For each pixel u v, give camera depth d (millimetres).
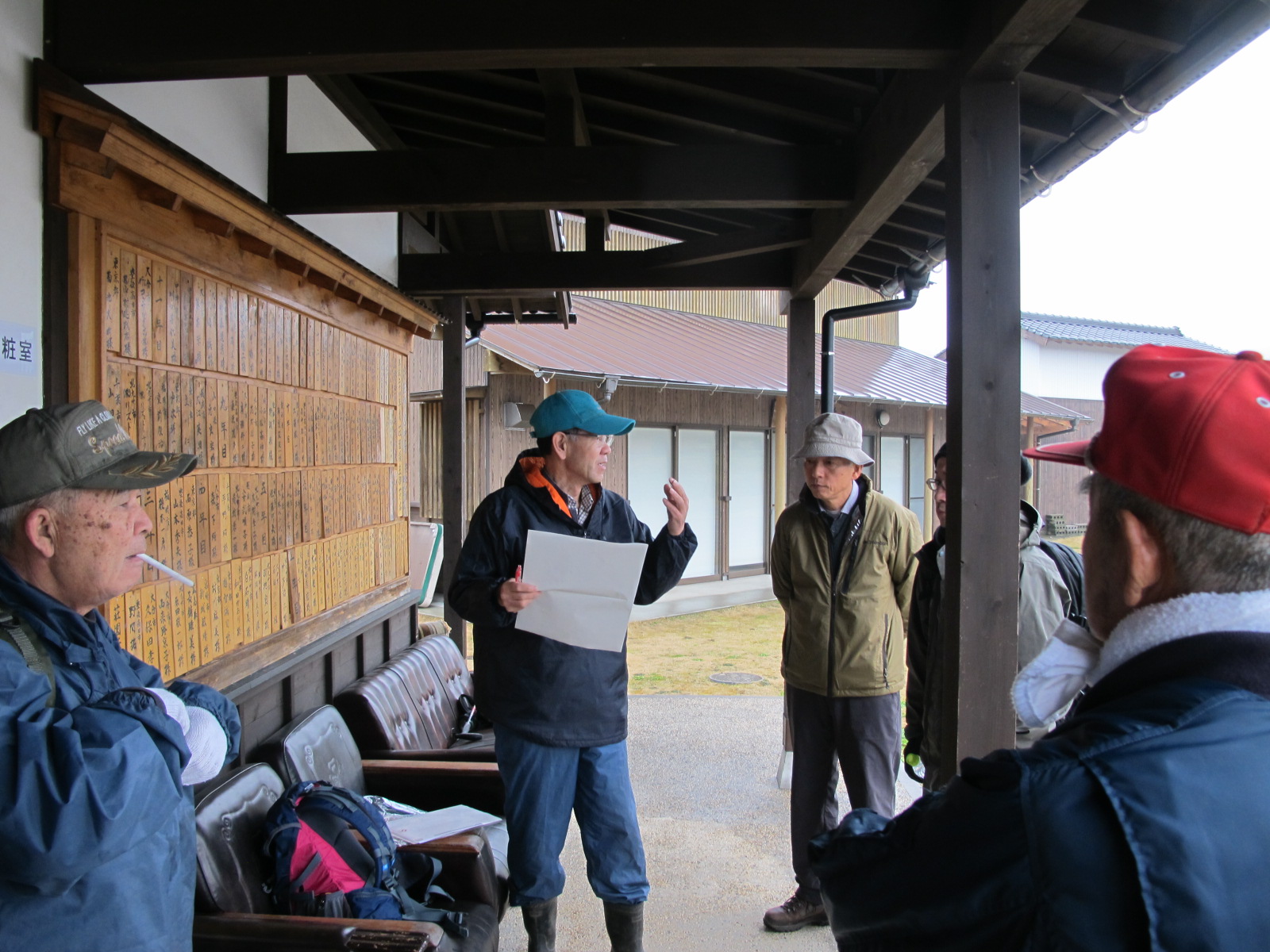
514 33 2135
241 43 2145
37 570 1285
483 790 3059
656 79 3363
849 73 2943
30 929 1132
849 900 860
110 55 2135
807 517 3002
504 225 5906
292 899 2066
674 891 3314
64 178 2041
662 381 10688
